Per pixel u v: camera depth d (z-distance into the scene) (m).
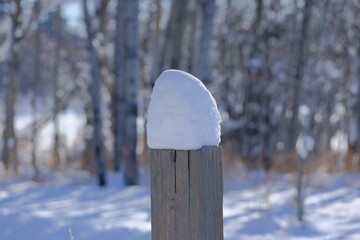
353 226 8.27
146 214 8.59
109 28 19.33
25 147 22.72
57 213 8.37
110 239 6.41
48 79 23.84
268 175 11.88
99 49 16.94
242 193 11.43
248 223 7.93
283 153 16.25
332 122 18.66
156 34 15.44
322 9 10.63
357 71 16.89
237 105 18.14
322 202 10.46
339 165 15.30
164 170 2.54
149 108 2.59
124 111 14.70
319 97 17.09
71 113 36.31
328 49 16.12
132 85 12.89
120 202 10.35
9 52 17.56
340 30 15.87
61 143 21.30
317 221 8.45
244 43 17.91
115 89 16.17
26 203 10.56
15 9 16.66
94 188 12.61
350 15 15.62
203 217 2.50
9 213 7.30
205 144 2.54
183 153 2.50
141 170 14.97
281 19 17.34
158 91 2.57
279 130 17.22
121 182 13.24
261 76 17.47
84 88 19.72
